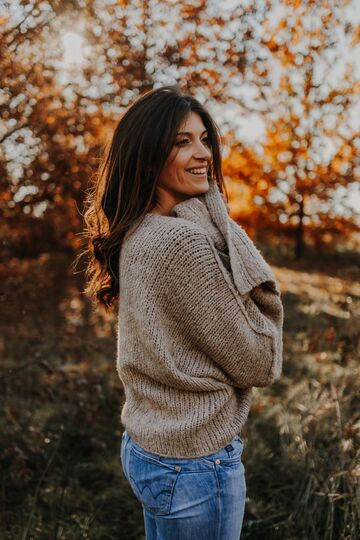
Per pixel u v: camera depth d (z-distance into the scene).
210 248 1.44
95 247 1.76
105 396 4.23
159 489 1.52
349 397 3.19
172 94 1.58
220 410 1.51
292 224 13.74
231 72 4.80
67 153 4.38
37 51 4.10
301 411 3.39
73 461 3.51
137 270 1.47
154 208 1.64
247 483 2.96
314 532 2.39
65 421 3.95
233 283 1.44
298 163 11.83
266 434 3.47
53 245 6.51
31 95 4.09
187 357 1.48
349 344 4.52
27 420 3.88
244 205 12.64
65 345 5.22
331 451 2.83
